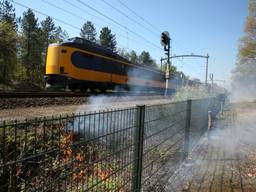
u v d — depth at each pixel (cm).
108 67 2173
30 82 7088
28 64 7525
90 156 333
